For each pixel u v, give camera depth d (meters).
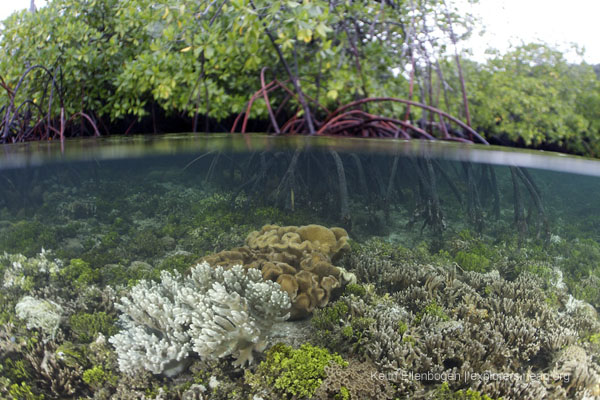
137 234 1.29
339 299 1.15
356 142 1.32
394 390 1.01
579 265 1.34
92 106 1.82
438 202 1.37
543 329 1.15
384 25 1.68
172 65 1.55
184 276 1.19
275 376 1.02
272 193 1.35
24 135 1.83
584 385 1.06
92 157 1.31
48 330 1.09
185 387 1.00
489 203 1.40
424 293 1.18
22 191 1.33
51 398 1.03
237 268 1.09
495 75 1.98
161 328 1.04
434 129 1.75
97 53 1.67
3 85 1.72
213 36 1.40
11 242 1.26
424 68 1.71
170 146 1.31
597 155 2.08
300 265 1.17
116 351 1.03
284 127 1.68
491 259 1.32
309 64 1.70
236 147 1.32
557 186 1.45
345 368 1.02
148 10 1.54
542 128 2.01
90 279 1.19
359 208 1.35
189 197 1.38
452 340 1.08
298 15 1.29
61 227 1.30
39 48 1.71
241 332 1.02
